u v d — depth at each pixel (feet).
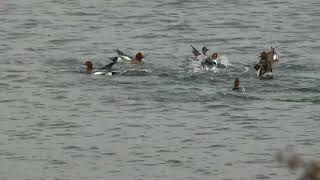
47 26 284.41
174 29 282.15
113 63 217.97
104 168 142.92
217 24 290.15
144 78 204.64
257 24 290.97
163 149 152.56
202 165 144.36
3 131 163.43
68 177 138.62
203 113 174.91
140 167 143.33
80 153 150.71
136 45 256.52
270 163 144.97
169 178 137.90
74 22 291.79
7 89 196.34
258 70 205.98
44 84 201.16
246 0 332.60
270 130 163.63
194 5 322.55
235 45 257.96
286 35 273.75
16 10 312.29
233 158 147.74
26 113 176.14
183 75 206.90
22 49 246.88
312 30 281.74
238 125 166.91
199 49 252.62
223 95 188.03
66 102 184.75
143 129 164.45
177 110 177.17
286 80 202.18
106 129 164.55
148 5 322.34
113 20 296.10
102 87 197.36
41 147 153.99
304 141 157.07
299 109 177.47
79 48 250.16
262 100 184.55
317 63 226.99
